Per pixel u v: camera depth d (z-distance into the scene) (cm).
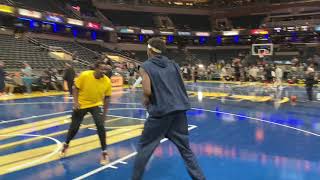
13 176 555
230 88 2470
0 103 1511
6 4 3147
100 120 622
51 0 3953
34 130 923
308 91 1681
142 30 4562
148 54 448
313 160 641
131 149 718
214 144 766
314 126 991
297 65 3281
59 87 2116
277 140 806
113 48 4488
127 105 1459
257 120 1097
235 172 574
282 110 1345
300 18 4603
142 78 422
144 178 548
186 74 3556
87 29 4194
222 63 4025
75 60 3081
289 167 600
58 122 1045
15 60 2648
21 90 1955
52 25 3888
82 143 766
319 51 4434
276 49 4675
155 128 422
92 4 4528
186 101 437
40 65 2780
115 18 4738
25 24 3559
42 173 570
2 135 859
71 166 606
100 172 575
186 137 437
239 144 767
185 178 547
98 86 616
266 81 2705
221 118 1135
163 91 420
